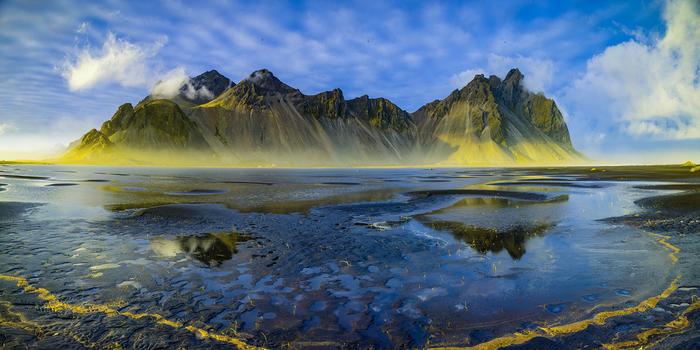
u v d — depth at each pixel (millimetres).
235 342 8312
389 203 32625
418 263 14453
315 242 17938
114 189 45312
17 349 7949
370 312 9914
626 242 17531
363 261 14734
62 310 9992
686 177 71625
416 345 8195
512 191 44500
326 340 8398
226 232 20234
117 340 8383
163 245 17281
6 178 65938
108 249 16516
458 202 33688
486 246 17141
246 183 58344
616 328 8812
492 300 10688
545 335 8547
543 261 14617
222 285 11969
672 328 8750
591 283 12000
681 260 14344
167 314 9758
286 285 11992
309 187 50781
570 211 27969
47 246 17016
